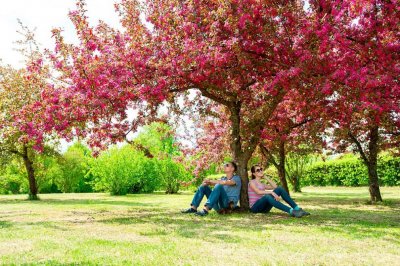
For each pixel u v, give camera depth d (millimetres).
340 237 5789
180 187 32625
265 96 10133
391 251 4867
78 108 8375
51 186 38906
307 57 8133
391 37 8984
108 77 8422
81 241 5488
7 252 4809
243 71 9344
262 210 9180
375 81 7699
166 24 9258
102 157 27469
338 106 9703
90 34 8680
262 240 5523
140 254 4609
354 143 15461
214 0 8609
